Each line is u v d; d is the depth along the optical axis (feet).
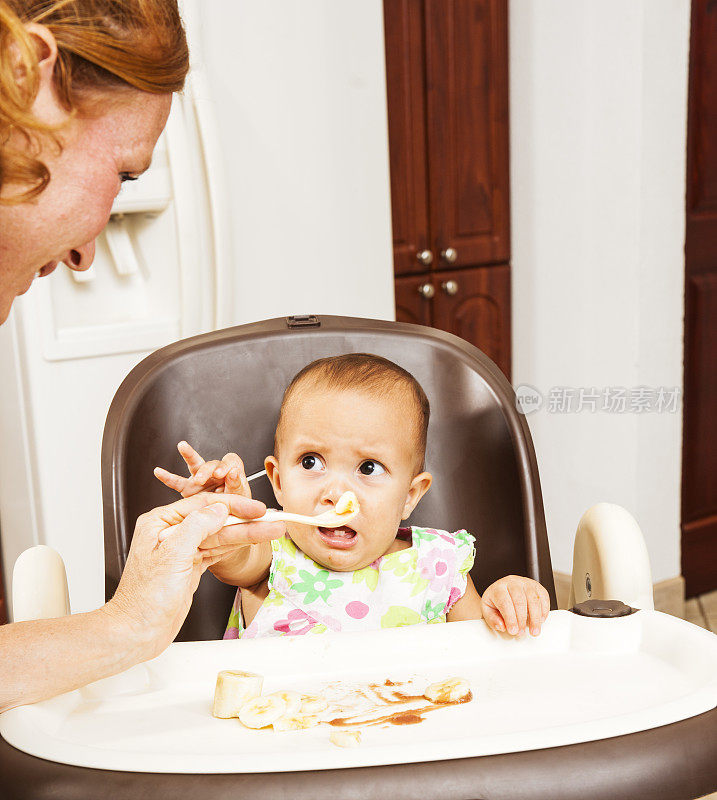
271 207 5.35
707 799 4.27
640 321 6.75
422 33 6.91
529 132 7.27
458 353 3.39
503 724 2.05
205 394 3.25
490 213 7.45
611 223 6.79
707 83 6.98
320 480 3.12
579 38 6.77
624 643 2.44
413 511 3.37
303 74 5.35
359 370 3.15
